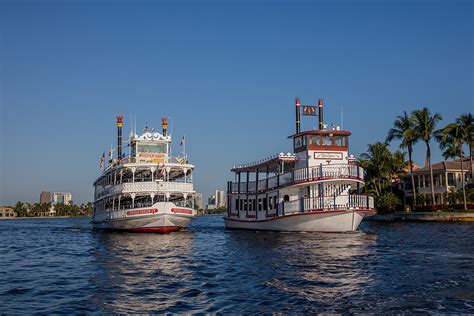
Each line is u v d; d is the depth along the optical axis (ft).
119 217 152.76
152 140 161.38
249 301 47.57
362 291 51.03
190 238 134.31
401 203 276.21
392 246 97.81
